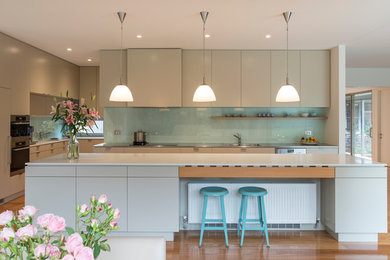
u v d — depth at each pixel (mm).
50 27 4348
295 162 3379
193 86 5648
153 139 6105
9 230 732
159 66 5535
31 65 5410
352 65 7414
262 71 5660
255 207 3604
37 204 3355
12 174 4957
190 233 3619
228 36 4797
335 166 3287
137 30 4473
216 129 6098
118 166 3363
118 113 6086
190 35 4734
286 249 3148
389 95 8141
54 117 3486
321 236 3510
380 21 4070
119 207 3361
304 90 5672
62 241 793
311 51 5676
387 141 8266
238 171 3297
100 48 5570
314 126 6078
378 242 3340
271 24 4191
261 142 6105
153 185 3352
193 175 3328
